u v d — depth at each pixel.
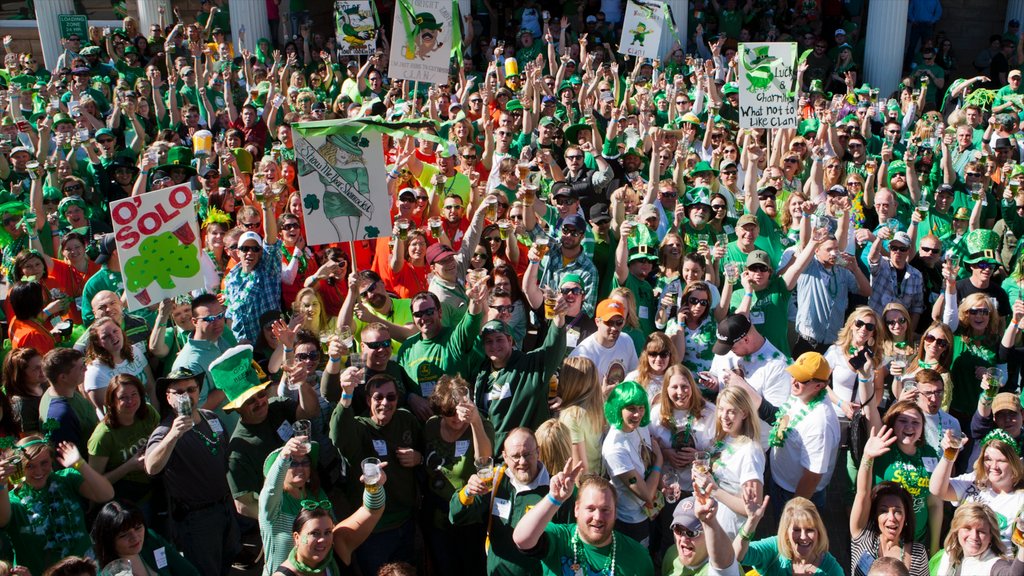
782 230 10.19
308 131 7.04
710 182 10.71
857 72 20.73
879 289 9.20
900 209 11.42
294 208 9.25
